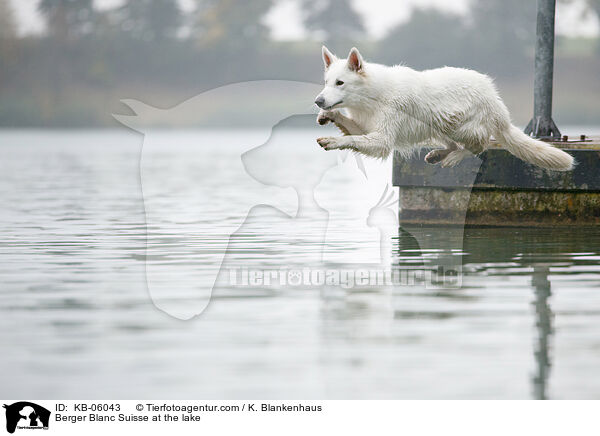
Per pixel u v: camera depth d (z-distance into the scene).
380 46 170.12
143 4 170.62
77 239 24.86
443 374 12.89
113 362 13.40
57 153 75.69
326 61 20.31
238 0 170.62
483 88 21.33
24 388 12.41
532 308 16.36
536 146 22.38
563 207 26.56
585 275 19.30
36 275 19.53
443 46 166.00
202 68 168.62
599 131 89.75
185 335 14.74
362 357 13.60
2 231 26.59
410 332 14.87
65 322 15.53
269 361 13.46
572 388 12.42
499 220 26.83
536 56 28.38
